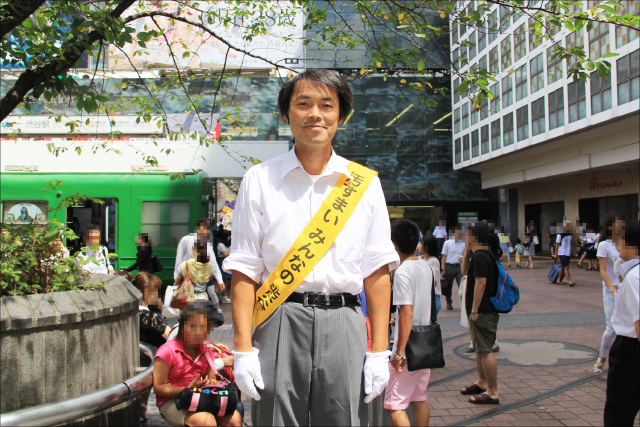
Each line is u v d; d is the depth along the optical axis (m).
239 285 1.77
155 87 6.09
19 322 2.39
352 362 1.78
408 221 3.95
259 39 20.69
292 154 1.90
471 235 5.07
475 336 5.05
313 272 1.77
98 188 11.95
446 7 4.48
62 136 18.94
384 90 32.31
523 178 27.84
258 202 1.82
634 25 3.55
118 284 3.22
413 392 3.71
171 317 9.48
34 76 3.56
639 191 21.70
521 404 4.89
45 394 2.50
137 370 3.35
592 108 19.02
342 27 5.54
